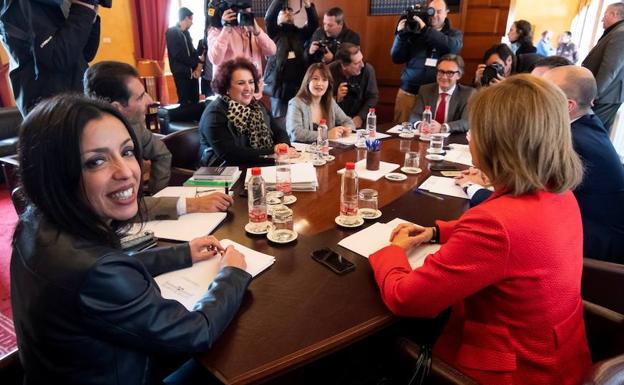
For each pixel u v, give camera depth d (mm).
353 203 1357
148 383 766
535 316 838
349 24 4457
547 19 7191
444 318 1237
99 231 721
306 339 812
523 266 802
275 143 2527
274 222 1312
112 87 1681
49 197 673
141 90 1779
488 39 3975
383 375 1085
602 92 3354
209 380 970
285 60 3742
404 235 1186
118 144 736
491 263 795
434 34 3342
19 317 705
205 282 1007
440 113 3000
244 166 2090
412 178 1841
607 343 998
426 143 2523
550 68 1797
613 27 3297
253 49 3629
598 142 1514
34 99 2045
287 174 1670
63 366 688
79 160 680
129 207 787
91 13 2109
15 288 710
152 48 5887
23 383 860
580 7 6949
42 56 1954
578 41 6992
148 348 711
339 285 1003
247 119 2287
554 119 802
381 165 2039
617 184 1503
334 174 1903
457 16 3973
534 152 809
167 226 1323
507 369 856
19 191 702
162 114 4273
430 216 1422
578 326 909
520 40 4148
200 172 1756
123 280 669
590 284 1268
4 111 3846
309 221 1378
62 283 638
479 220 815
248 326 849
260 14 4926
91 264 640
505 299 842
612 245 1541
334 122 2953
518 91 824
